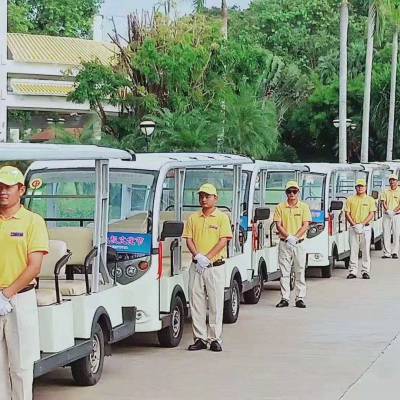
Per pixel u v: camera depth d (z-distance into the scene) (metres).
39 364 11.03
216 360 14.94
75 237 13.60
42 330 11.53
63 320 11.84
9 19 73.06
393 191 31.97
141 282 14.84
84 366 12.91
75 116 63.47
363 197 26.02
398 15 59.84
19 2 77.00
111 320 13.64
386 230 31.92
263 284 23.41
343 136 51.81
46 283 12.95
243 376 13.77
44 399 12.33
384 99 75.25
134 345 16.20
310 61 86.50
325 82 79.50
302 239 20.58
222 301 15.70
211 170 19.53
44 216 15.35
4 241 10.09
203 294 15.70
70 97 46.59
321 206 25.64
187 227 15.70
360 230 25.84
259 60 48.25
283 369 14.27
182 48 44.84
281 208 20.66
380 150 77.62
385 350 15.77
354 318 19.12
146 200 15.20
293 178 24.91
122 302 14.80
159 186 15.22
